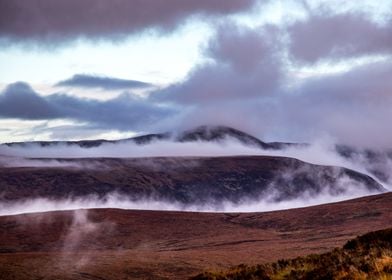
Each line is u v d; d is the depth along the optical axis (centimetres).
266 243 6894
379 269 1777
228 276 2586
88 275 4675
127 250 6856
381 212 8375
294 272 2273
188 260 5241
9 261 5422
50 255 5881
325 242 6412
